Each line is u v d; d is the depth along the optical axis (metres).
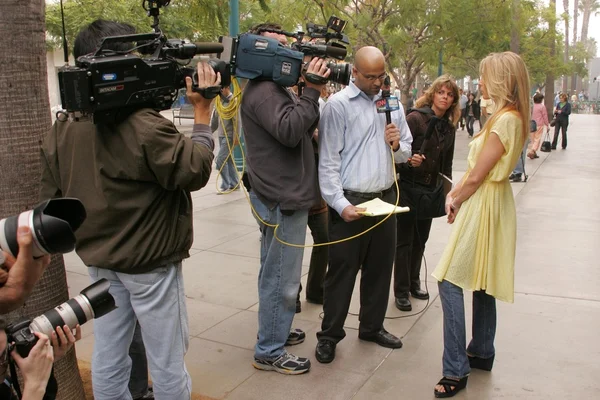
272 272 3.55
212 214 8.05
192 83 2.43
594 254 6.14
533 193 9.55
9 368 1.65
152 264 2.44
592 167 12.41
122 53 2.28
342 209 3.54
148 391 3.31
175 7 8.03
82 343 4.09
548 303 4.78
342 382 3.56
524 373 3.66
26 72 2.68
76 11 10.86
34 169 2.74
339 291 3.76
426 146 4.48
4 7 2.58
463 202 3.38
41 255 1.55
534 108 13.77
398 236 4.61
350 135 3.67
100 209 2.39
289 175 3.39
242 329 4.33
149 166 2.31
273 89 3.29
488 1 11.83
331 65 3.26
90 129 2.40
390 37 11.43
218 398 3.37
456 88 4.50
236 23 9.02
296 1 11.66
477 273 3.32
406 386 3.51
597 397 3.38
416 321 4.47
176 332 2.56
